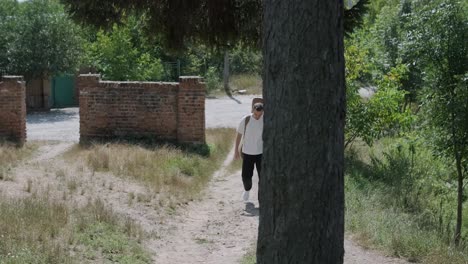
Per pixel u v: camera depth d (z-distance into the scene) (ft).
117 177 36.58
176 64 118.32
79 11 19.01
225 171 44.55
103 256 22.09
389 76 51.83
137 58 102.06
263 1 12.24
